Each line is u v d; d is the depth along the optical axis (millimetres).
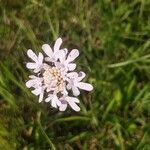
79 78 83
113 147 111
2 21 117
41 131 110
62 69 82
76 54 81
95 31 117
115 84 112
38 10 117
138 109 112
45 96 92
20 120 112
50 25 107
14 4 121
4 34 116
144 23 117
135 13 118
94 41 117
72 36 116
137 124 112
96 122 110
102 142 111
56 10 116
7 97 109
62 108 86
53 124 113
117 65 110
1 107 114
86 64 109
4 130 104
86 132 111
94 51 116
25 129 112
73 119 110
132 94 112
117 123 109
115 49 115
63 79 83
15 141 109
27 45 113
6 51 115
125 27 116
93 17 117
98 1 116
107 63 114
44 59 89
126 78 112
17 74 110
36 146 111
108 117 110
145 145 105
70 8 117
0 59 115
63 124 113
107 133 111
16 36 115
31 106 112
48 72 83
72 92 91
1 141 99
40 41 111
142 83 114
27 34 112
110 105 110
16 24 117
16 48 114
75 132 113
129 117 112
